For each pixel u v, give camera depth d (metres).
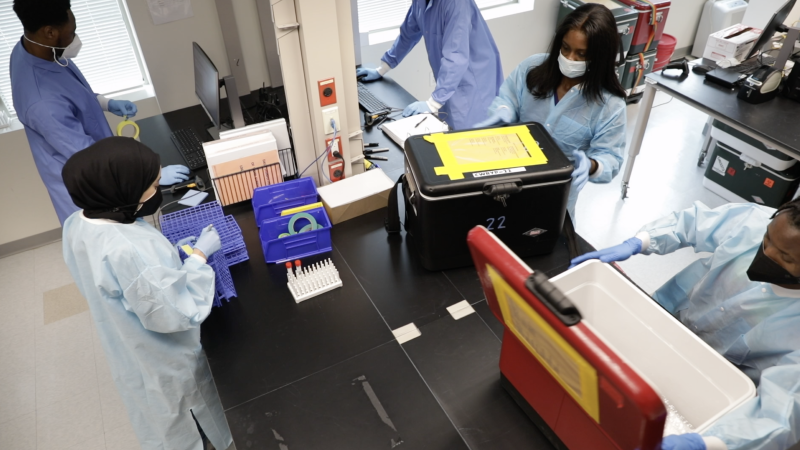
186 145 2.42
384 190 1.80
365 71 2.91
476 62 2.65
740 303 1.30
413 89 4.04
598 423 0.81
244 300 1.53
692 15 4.72
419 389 1.26
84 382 2.36
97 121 2.22
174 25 2.71
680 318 1.54
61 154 2.04
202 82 2.33
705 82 2.83
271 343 1.40
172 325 1.26
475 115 2.80
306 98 1.76
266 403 1.25
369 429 1.19
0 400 2.30
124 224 1.28
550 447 1.12
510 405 1.21
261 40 2.87
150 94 3.06
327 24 1.59
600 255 1.43
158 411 1.50
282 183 1.76
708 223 1.42
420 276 1.58
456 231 1.46
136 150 1.23
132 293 1.19
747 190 3.08
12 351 2.51
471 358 1.33
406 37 2.78
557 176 1.38
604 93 1.78
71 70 2.13
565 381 0.85
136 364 1.44
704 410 1.05
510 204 1.42
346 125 1.85
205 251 1.41
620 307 1.14
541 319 0.75
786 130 2.40
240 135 1.85
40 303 2.75
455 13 2.38
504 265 0.78
